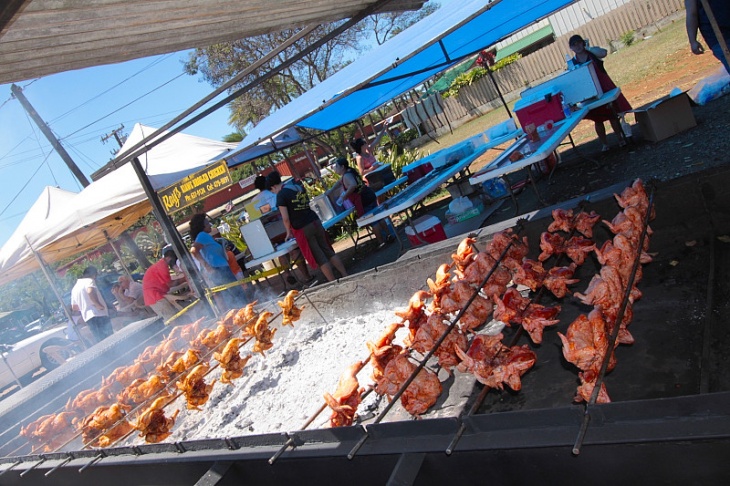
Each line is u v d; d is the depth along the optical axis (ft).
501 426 6.27
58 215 34.32
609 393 9.14
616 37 67.05
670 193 12.00
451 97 78.95
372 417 11.39
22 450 17.25
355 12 13.19
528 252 14.06
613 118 26.63
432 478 6.79
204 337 17.35
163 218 24.89
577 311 11.96
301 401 14.06
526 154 19.44
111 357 21.24
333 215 32.27
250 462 8.45
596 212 13.12
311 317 18.79
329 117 31.58
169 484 9.94
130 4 8.70
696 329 9.61
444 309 11.24
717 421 4.93
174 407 18.24
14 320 77.92
